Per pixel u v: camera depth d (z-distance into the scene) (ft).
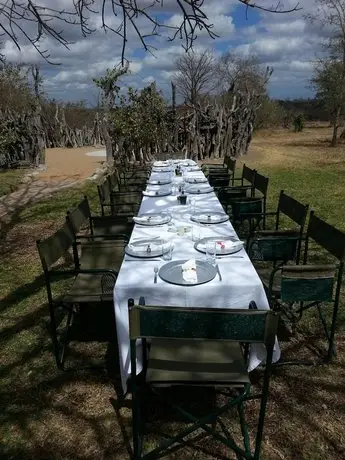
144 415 7.58
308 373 8.62
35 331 10.56
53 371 8.95
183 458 6.70
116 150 38.32
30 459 6.80
